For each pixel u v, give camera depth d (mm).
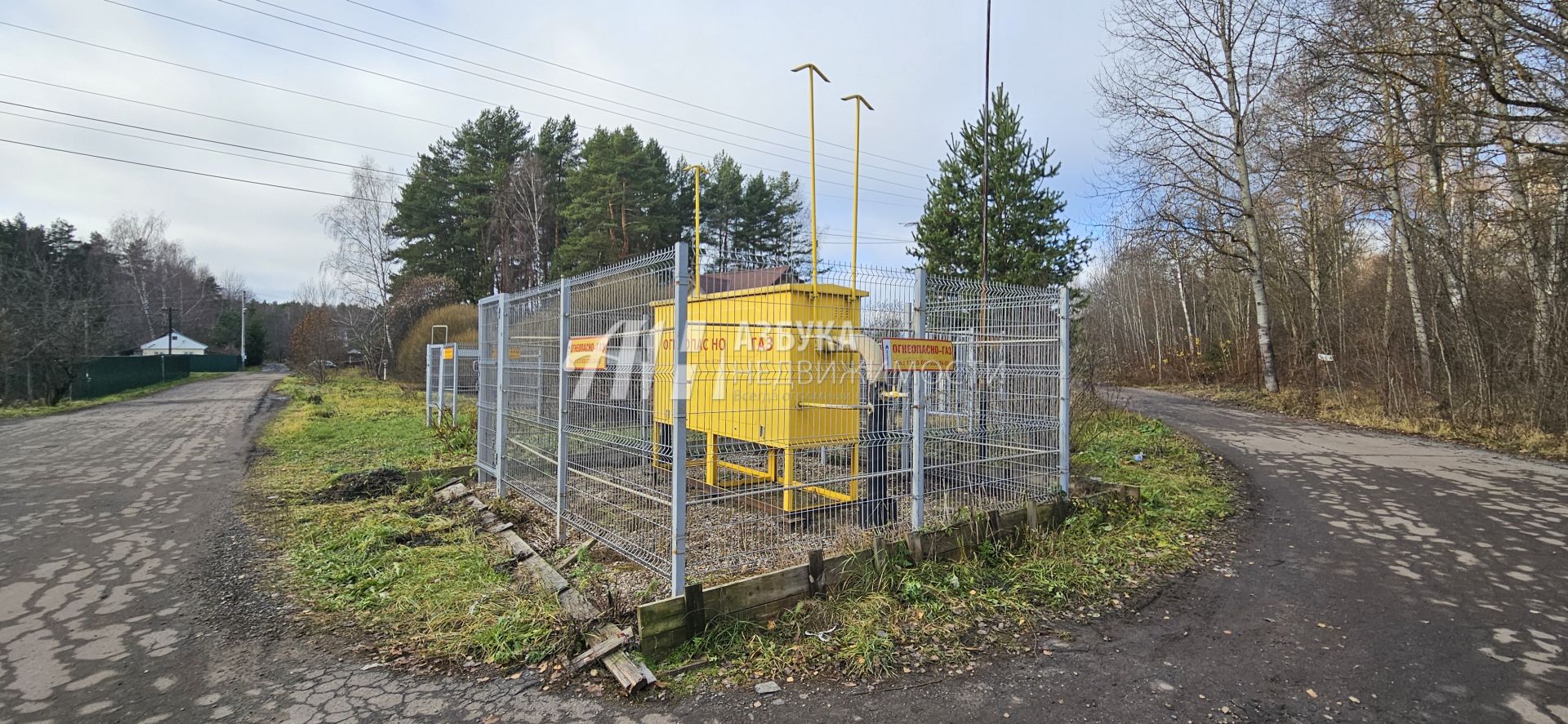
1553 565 5117
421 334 25234
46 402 19812
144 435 12250
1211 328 29406
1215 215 21094
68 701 3072
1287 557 5363
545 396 5891
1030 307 6074
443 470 7906
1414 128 11523
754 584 3768
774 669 3355
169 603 4230
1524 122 9570
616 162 29344
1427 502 7090
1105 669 3439
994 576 4629
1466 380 12555
